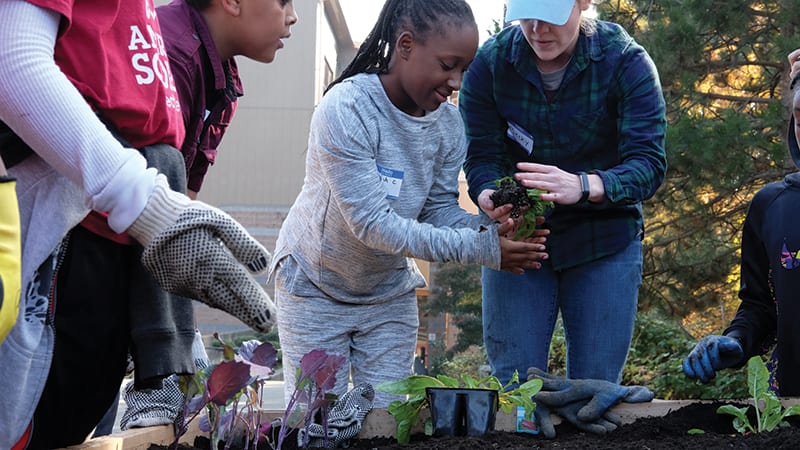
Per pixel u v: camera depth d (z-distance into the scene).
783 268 2.78
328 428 2.35
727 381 8.01
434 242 2.39
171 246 1.34
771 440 2.09
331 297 2.71
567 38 2.76
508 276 3.03
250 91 27.84
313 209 2.63
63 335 1.56
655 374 8.78
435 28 2.40
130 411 2.23
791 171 8.02
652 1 8.56
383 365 2.76
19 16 1.30
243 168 27.88
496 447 2.12
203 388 1.81
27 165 1.45
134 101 1.55
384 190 2.53
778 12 7.99
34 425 1.63
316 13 27.73
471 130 3.08
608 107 2.96
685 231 8.84
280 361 2.06
